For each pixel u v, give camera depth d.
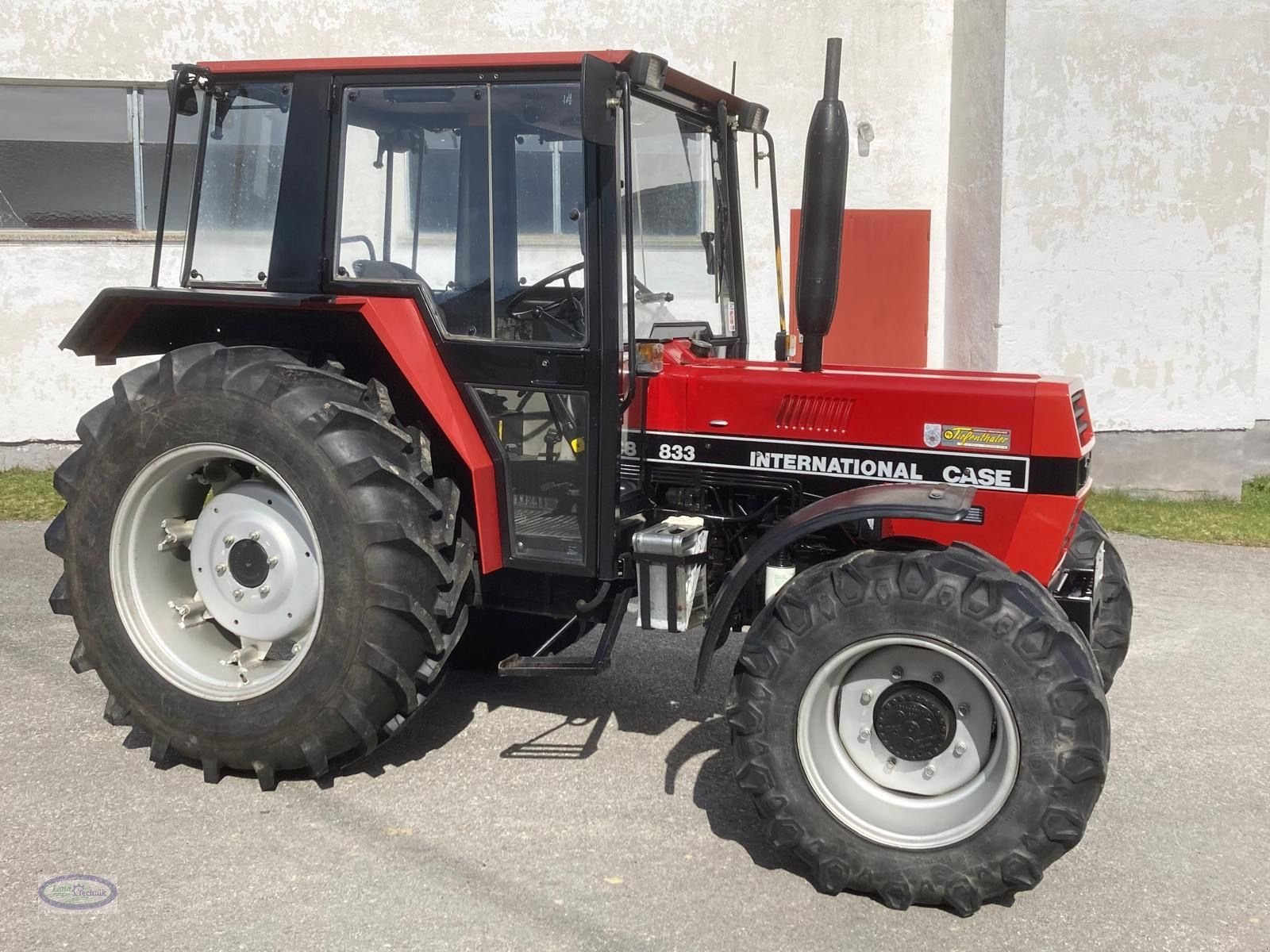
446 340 3.66
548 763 3.85
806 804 3.07
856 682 3.16
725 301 4.31
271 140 3.79
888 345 9.80
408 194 3.67
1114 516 8.11
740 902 3.01
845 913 2.98
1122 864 3.27
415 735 4.06
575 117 3.45
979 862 2.93
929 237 9.70
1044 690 2.86
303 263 3.78
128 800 3.50
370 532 3.43
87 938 2.74
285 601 3.69
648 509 3.88
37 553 6.42
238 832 3.31
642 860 3.21
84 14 8.43
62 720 4.09
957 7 9.26
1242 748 4.13
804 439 3.68
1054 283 8.62
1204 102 8.46
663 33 9.05
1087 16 8.32
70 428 8.80
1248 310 8.70
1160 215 8.58
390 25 8.83
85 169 8.70
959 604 2.94
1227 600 6.11
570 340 3.57
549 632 4.57
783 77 9.21
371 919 2.86
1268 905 3.04
